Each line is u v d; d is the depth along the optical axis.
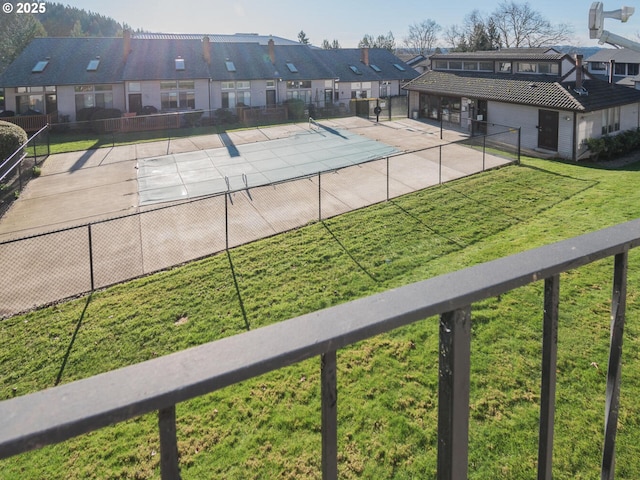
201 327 8.35
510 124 24.45
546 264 1.23
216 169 19.75
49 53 33.66
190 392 0.82
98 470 5.30
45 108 31.91
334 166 19.44
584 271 8.85
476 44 53.88
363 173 17.84
